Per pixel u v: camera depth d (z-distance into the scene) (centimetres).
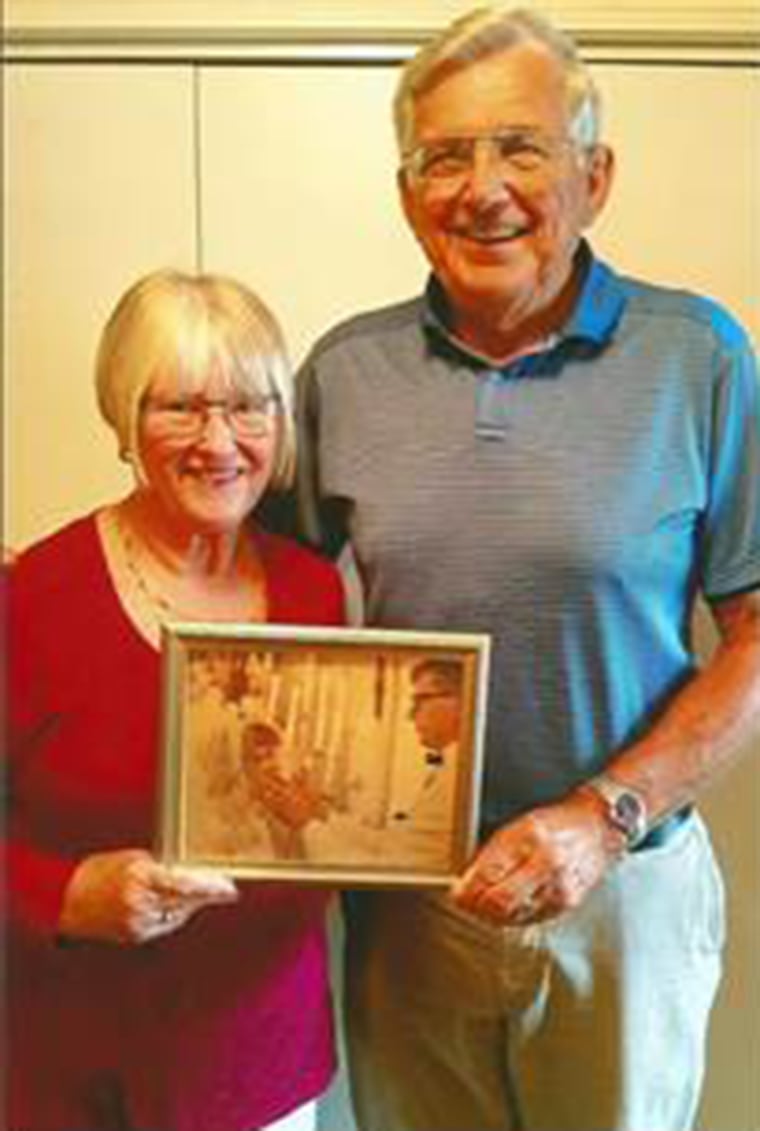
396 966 124
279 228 123
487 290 109
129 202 123
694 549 115
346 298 124
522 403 111
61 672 111
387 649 107
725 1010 135
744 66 122
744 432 113
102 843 112
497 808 116
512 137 106
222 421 112
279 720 108
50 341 124
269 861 109
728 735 114
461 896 110
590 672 112
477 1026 123
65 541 114
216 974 116
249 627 106
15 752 112
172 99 122
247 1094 118
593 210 112
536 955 117
